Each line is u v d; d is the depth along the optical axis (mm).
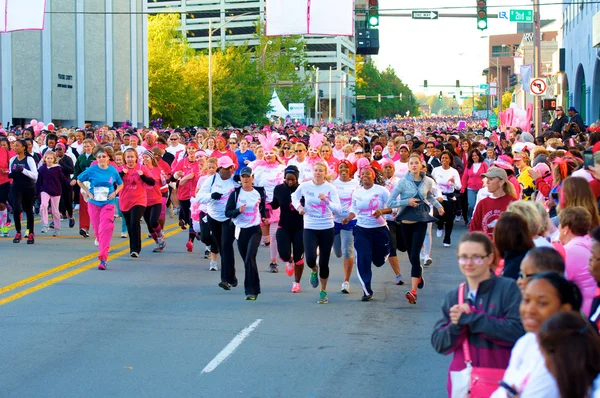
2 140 22094
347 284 15016
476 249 6617
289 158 21766
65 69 70562
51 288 15312
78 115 72312
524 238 7539
